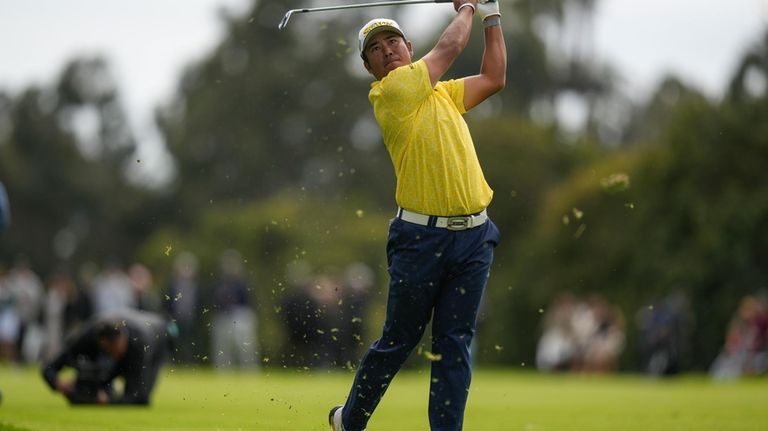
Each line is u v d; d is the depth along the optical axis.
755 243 112.06
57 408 33.22
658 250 117.25
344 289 72.44
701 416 36.06
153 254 153.62
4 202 33.59
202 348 76.56
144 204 194.25
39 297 81.06
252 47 189.38
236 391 45.66
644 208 120.44
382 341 21.52
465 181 21.02
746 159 116.31
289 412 30.44
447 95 21.61
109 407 33.34
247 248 147.62
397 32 21.94
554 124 164.50
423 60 21.16
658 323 83.69
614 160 133.75
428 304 21.23
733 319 109.81
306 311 69.69
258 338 97.31
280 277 141.00
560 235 129.88
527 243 138.00
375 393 21.66
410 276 21.00
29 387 46.12
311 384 54.56
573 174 148.50
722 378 84.81
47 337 77.88
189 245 151.88
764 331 86.62
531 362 130.62
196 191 182.88
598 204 127.94
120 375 33.41
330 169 180.38
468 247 21.06
